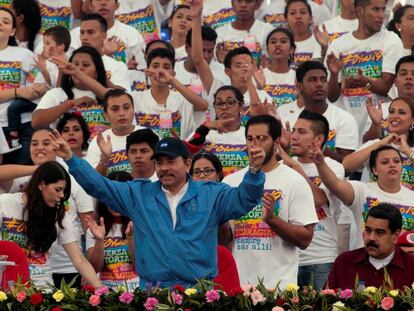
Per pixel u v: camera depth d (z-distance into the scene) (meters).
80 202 30.16
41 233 27.47
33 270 27.78
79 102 34.72
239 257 28.16
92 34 38.25
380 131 34.53
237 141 33.03
